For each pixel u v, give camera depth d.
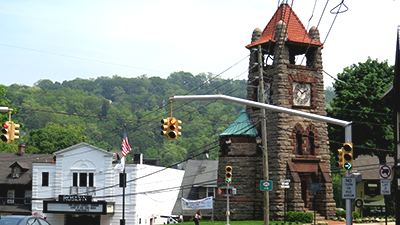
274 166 50.53
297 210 49.16
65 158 66.75
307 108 52.34
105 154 65.88
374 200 70.69
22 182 69.62
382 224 47.84
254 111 53.91
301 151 51.69
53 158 70.31
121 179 65.38
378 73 62.88
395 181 32.56
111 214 64.38
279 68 51.34
